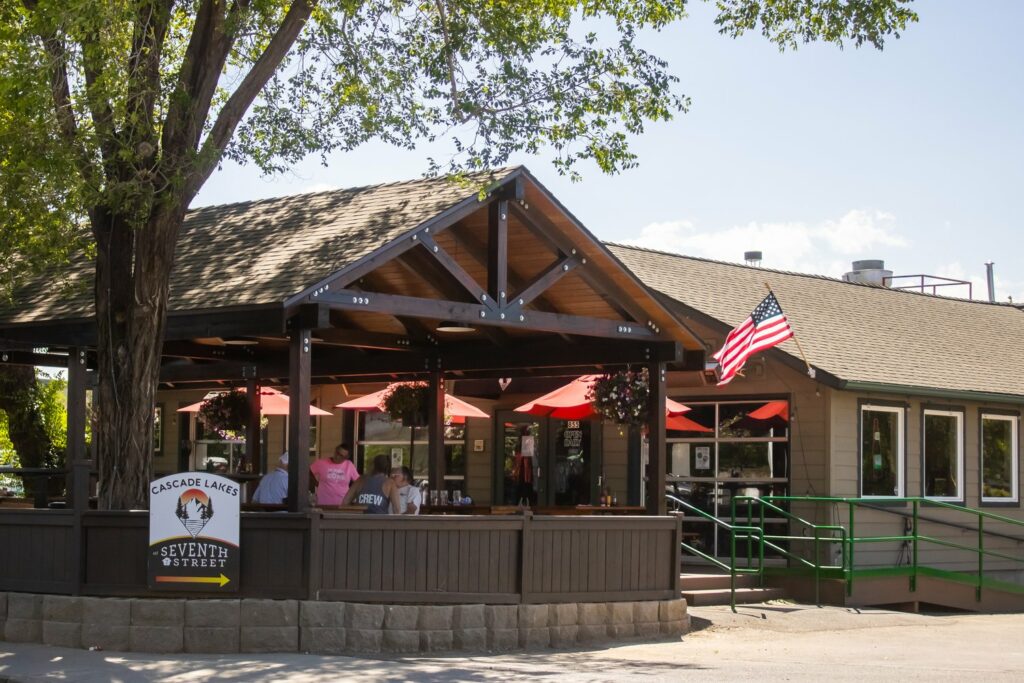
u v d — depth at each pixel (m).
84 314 13.31
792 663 11.81
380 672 10.66
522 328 13.69
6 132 12.48
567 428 21.33
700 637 14.22
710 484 20.48
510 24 13.63
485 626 12.50
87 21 11.43
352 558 12.02
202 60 12.80
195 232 15.02
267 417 24.72
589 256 14.16
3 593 12.48
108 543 12.12
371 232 12.80
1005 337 26.64
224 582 11.81
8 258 14.45
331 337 15.34
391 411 18.11
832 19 14.36
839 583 18.03
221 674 10.45
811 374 18.91
